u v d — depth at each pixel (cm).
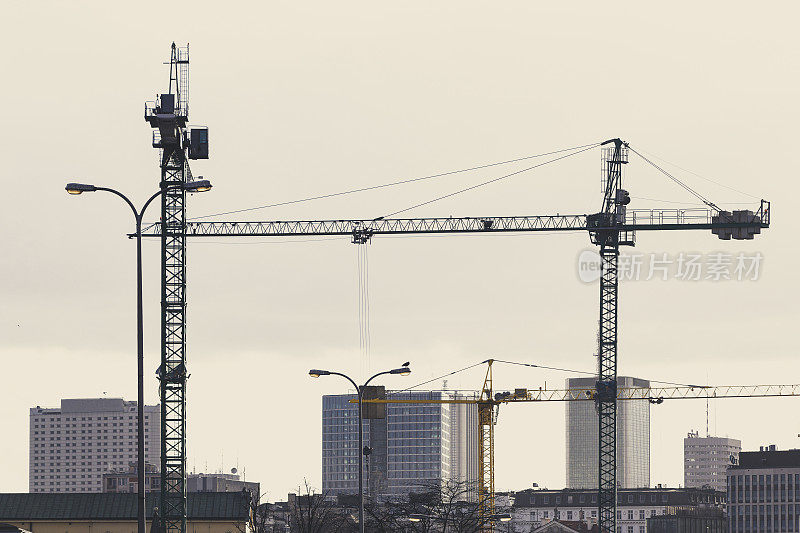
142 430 12106
